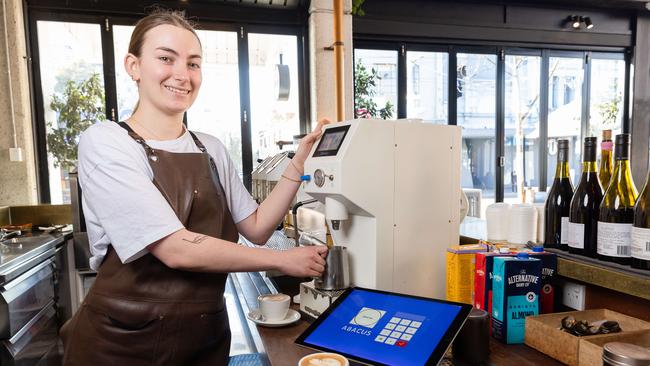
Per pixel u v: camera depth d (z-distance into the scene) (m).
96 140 0.96
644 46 5.32
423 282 1.21
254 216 1.27
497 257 1.01
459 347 0.89
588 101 5.31
